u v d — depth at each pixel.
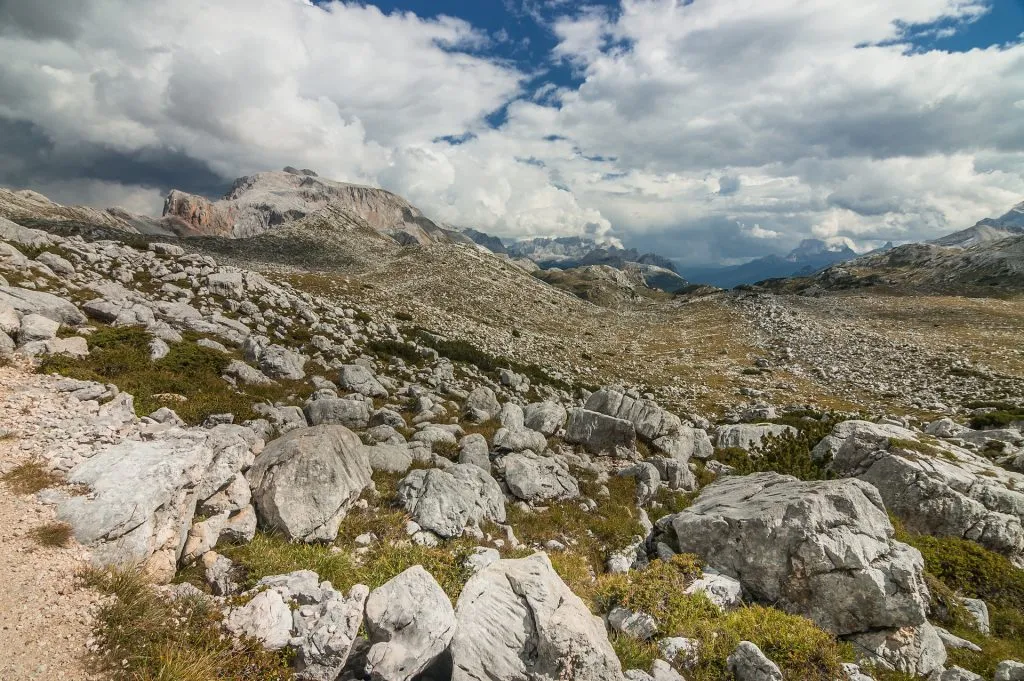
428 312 71.62
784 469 24.64
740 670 9.86
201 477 10.05
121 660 6.39
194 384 20.83
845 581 12.27
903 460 20.52
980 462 22.56
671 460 24.83
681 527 15.42
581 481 21.69
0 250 29.03
